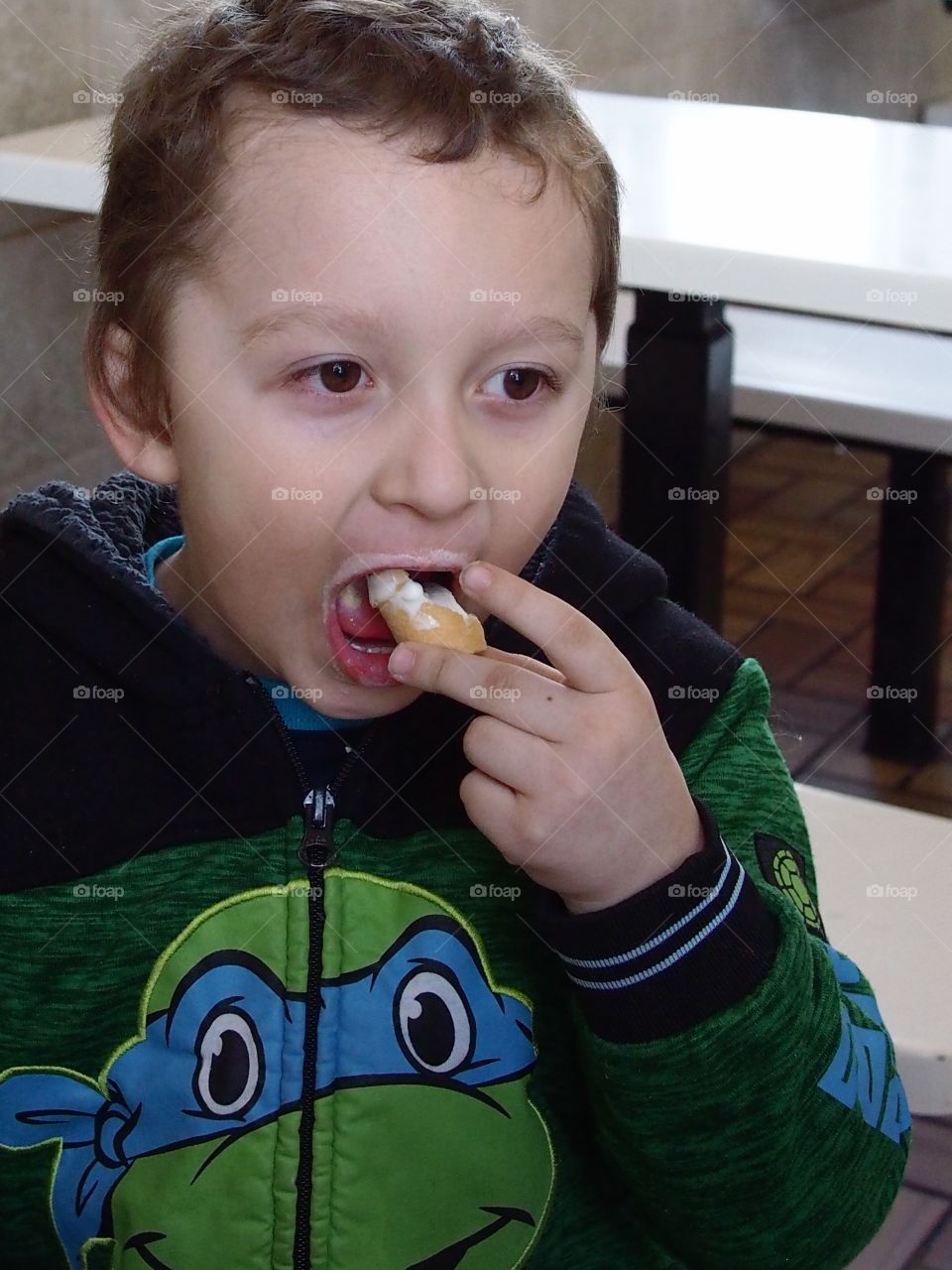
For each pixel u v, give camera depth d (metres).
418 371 0.73
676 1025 0.80
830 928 1.15
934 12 3.41
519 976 0.90
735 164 1.66
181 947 0.87
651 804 0.80
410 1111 0.87
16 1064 0.88
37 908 0.88
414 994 0.88
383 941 0.88
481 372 0.75
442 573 0.83
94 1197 0.88
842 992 0.91
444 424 0.74
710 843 0.82
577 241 0.78
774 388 1.97
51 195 1.58
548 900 0.84
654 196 1.52
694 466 1.84
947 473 2.22
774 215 1.46
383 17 0.79
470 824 0.92
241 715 0.88
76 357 1.93
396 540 0.75
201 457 0.78
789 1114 0.82
